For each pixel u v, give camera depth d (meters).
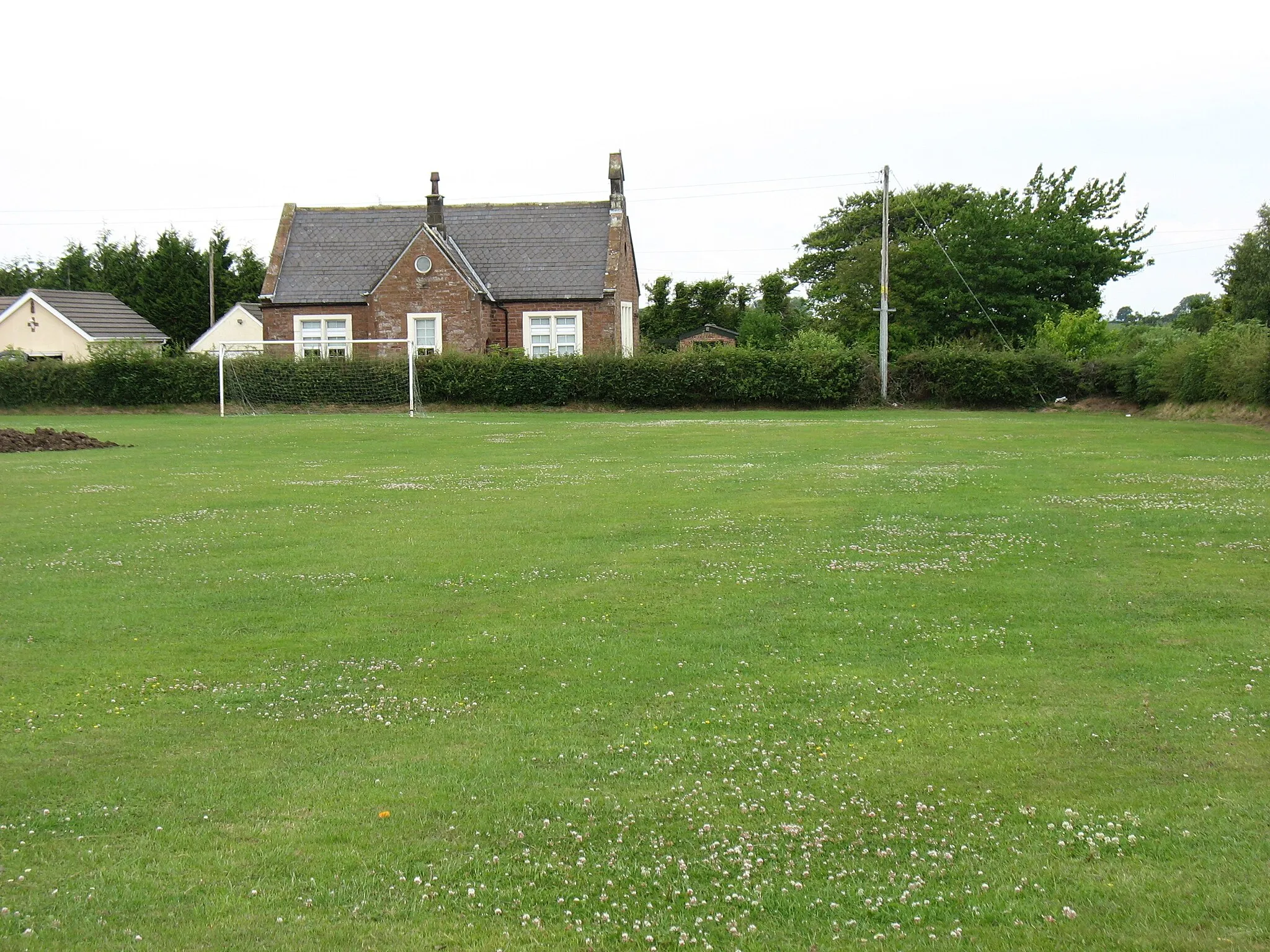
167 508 18.72
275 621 11.14
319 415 48.72
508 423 42.22
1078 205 71.38
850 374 52.03
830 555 14.14
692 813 6.57
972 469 23.53
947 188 87.19
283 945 5.10
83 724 8.18
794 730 7.99
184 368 51.09
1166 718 8.11
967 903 5.46
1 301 69.38
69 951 5.04
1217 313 55.38
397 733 7.98
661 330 89.19
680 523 16.75
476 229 58.41
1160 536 15.08
